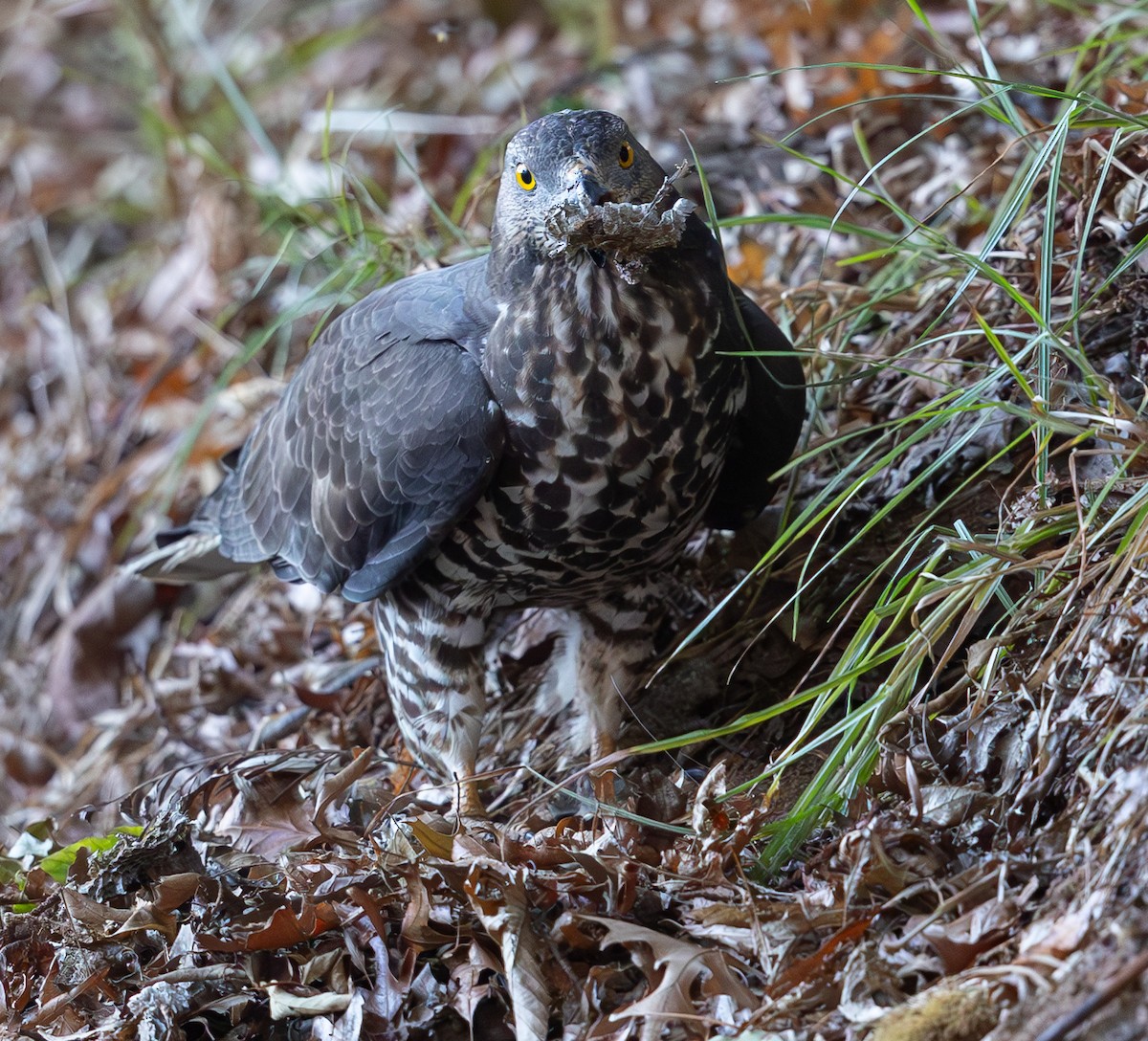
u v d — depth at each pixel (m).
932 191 10.77
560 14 16.34
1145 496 7.08
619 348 7.61
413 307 8.56
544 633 9.98
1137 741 6.23
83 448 14.16
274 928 7.11
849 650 7.40
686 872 6.99
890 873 6.39
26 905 8.16
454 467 7.97
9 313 16.44
